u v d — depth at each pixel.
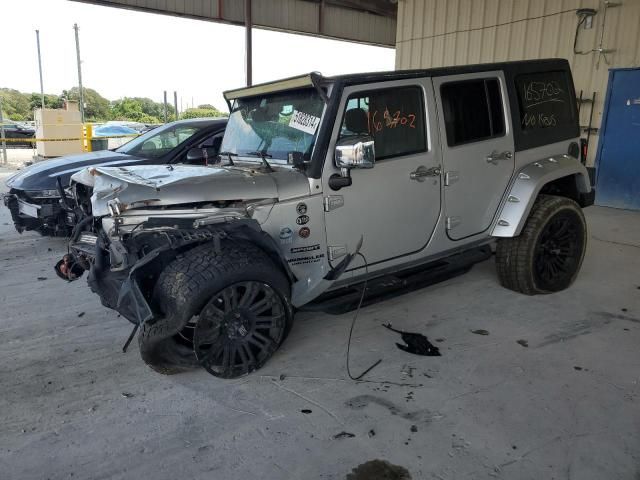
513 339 3.71
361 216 3.55
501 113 4.23
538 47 9.54
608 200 8.62
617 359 3.39
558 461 2.43
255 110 4.00
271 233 3.22
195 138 6.77
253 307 3.13
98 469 2.44
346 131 3.41
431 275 4.00
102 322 4.14
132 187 3.12
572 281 4.70
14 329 4.00
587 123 8.79
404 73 3.65
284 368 3.36
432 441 2.60
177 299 2.86
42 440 2.66
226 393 3.08
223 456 2.52
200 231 2.97
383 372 3.29
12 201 6.01
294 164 3.38
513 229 4.23
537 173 4.29
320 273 3.44
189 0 13.08
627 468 2.38
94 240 3.64
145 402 2.99
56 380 3.26
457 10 11.05
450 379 3.19
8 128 25.88
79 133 15.85
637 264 5.43
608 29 8.37
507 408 2.86
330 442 2.61
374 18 16.89
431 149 3.81
